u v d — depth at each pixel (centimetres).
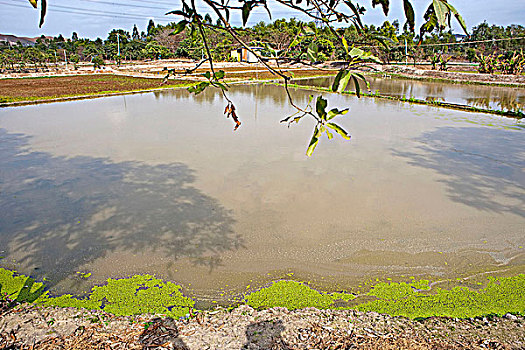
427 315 374
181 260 471
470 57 3772
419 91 2097
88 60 4922
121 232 534
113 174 748
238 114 1396
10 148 920
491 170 772
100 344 323
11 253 480
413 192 663
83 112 1414
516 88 2228
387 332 338
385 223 558
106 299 398
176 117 1326
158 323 355
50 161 825
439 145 955
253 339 329
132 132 1088
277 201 629
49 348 316
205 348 318
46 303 388
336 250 493
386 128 1149
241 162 818
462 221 563
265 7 111
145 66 3631
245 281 434
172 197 645
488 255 480
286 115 1384
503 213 586
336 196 647
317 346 317
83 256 477
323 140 1004
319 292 415
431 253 486
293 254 485
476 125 1189
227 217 577
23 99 1661
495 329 343
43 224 554
